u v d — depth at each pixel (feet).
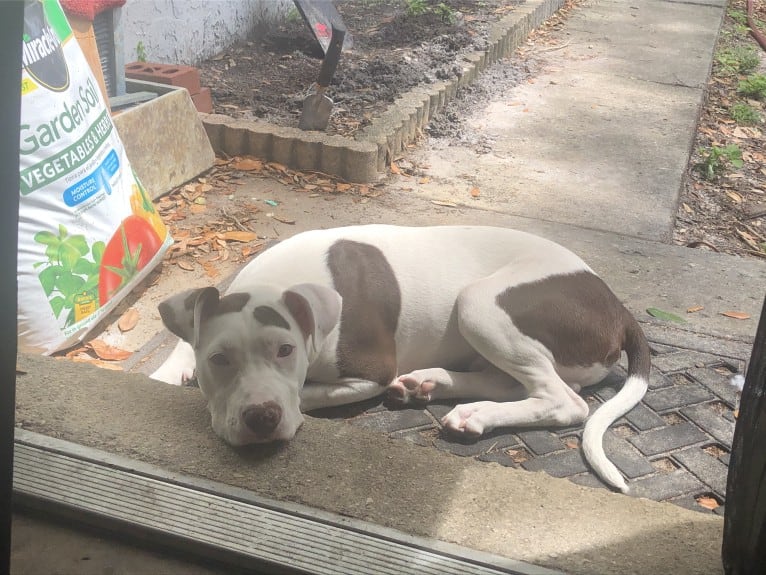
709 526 3.02
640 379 4.42
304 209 6.76
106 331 4.99
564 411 4.22
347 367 4.20
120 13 7.01
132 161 6.36
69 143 4.60
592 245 6.45
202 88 8.25
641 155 8.34
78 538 2.97
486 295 4.30
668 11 14.55
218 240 6.13
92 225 4.77
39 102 4.41
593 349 4.35
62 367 3.73
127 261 5.06
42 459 3.15
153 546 2.93
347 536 2.89
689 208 7.65
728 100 10.72
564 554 2.84
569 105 9.65
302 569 2.76
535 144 8.45
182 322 3.65
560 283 4.36
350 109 8.41
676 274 6.10
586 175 7.80
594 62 11.39
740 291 5.92
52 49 4.55
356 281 4.28
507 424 4.16
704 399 4.55
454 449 4.07
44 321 4.48
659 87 10.50
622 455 4.09
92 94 4.91
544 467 3.97
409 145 8.18
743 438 2.64
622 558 2.84
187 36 9.68
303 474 3.17
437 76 9.43
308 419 3.53
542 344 4.27
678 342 5.09
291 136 7.38
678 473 3.99
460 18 11.62
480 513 3.01
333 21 10.03
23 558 2.86
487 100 9.64
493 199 7.18
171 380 4.27
